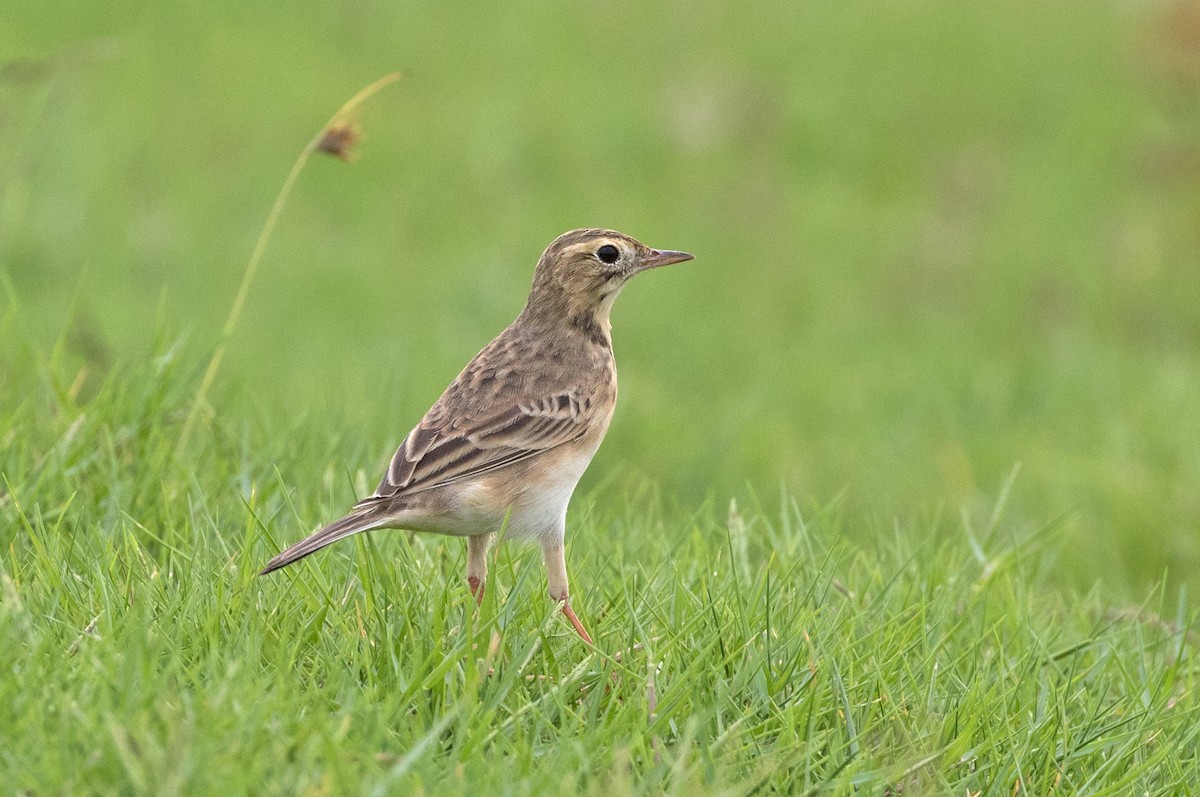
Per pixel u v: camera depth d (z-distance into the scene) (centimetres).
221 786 556
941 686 767
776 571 886
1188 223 2427
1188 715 790
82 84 2505
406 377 1402
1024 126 2864
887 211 2589
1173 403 1717
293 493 934
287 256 2247
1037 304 2266
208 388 1078
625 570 852
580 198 2528
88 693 614
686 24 3250
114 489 862
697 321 2141
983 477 1559
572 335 881
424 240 2356
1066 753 726
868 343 2134
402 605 741
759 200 2536
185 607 697
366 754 602
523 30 3203
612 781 613
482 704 664
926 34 3191
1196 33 2383
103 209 2291
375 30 3130
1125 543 1410
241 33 3036
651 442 1594
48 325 1177
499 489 800
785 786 651
